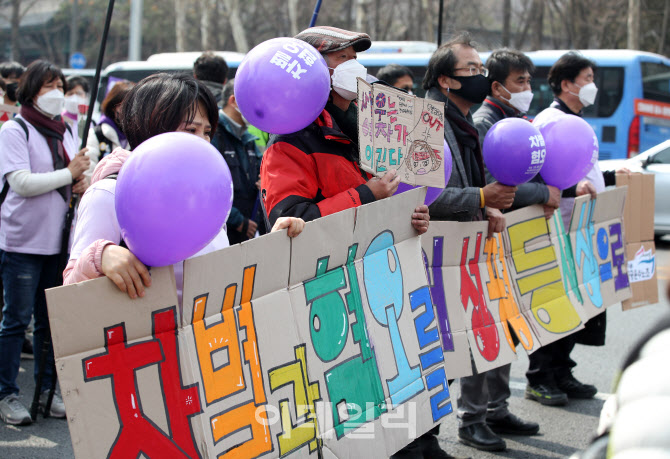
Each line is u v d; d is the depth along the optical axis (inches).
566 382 193.6
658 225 424.8
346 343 99.0
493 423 169.5
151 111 83.6
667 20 1362.0
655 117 584.4
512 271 157.9
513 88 166.2
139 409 76.1
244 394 85.0
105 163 85.4
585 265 181.8
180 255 74.8
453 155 145.4
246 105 100.7
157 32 1615.4
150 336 77.5
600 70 581.6
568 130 161.3
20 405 165.6
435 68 146.8
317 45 110.3
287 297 91.8
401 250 110.8
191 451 78.9
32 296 164.2
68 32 1614.2
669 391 47.3
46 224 162.2
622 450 47.3
